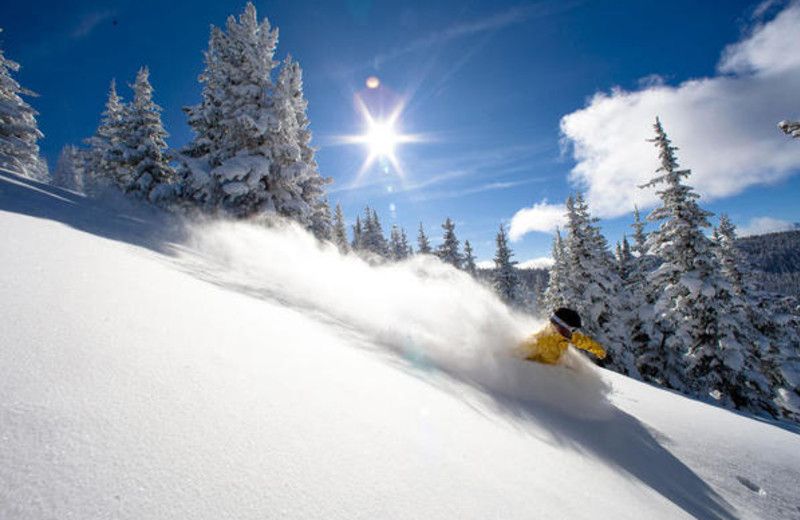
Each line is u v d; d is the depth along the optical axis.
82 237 2.65
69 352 1.06
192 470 0.77
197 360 1.27
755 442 3.90
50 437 0.73
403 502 0.91
